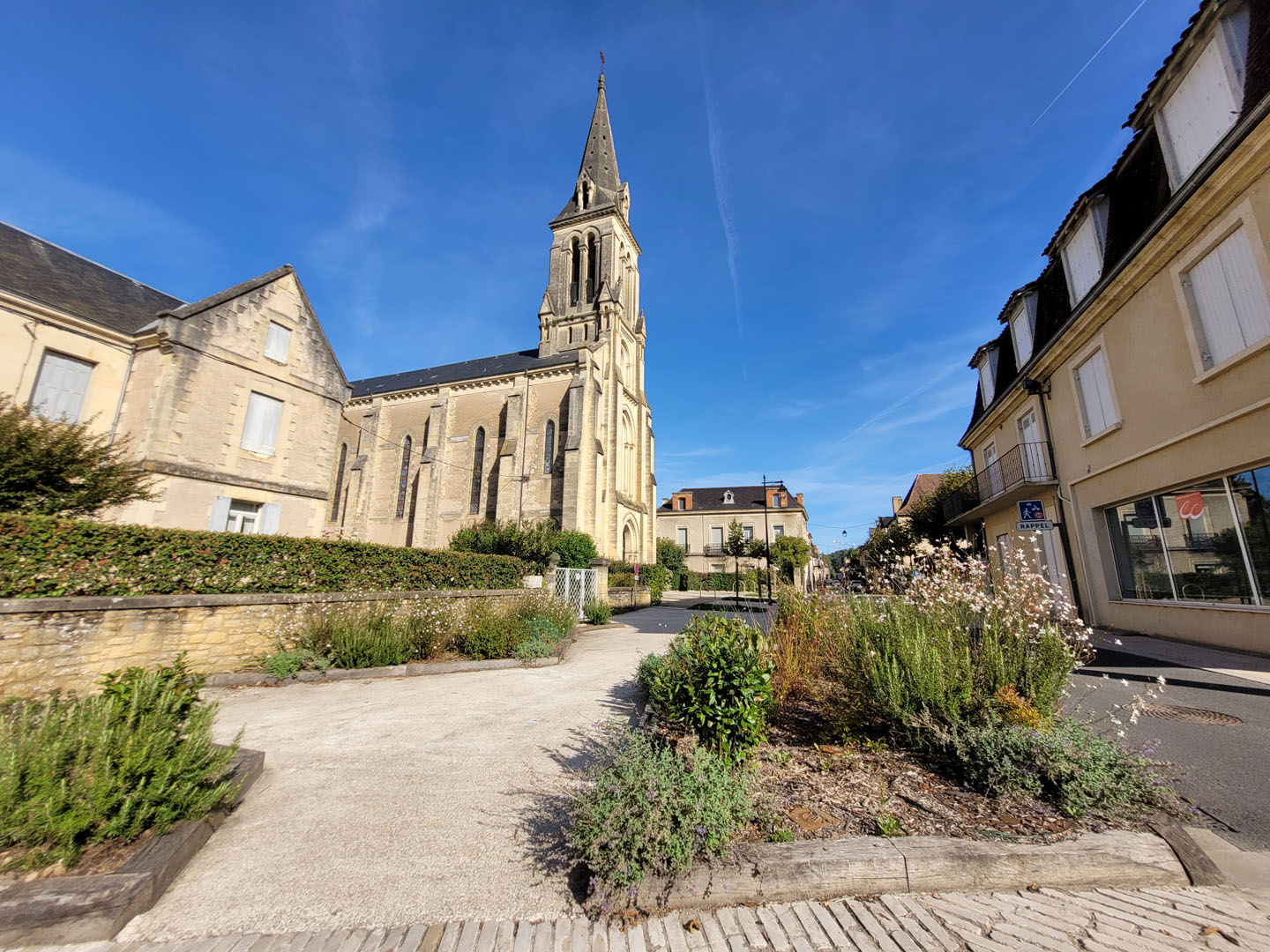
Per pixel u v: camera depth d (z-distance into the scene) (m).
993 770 3.54
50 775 2.95
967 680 4.34
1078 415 11.81
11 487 8.38
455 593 12.54
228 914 2.69
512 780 4.31
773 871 2.75
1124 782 3.29
